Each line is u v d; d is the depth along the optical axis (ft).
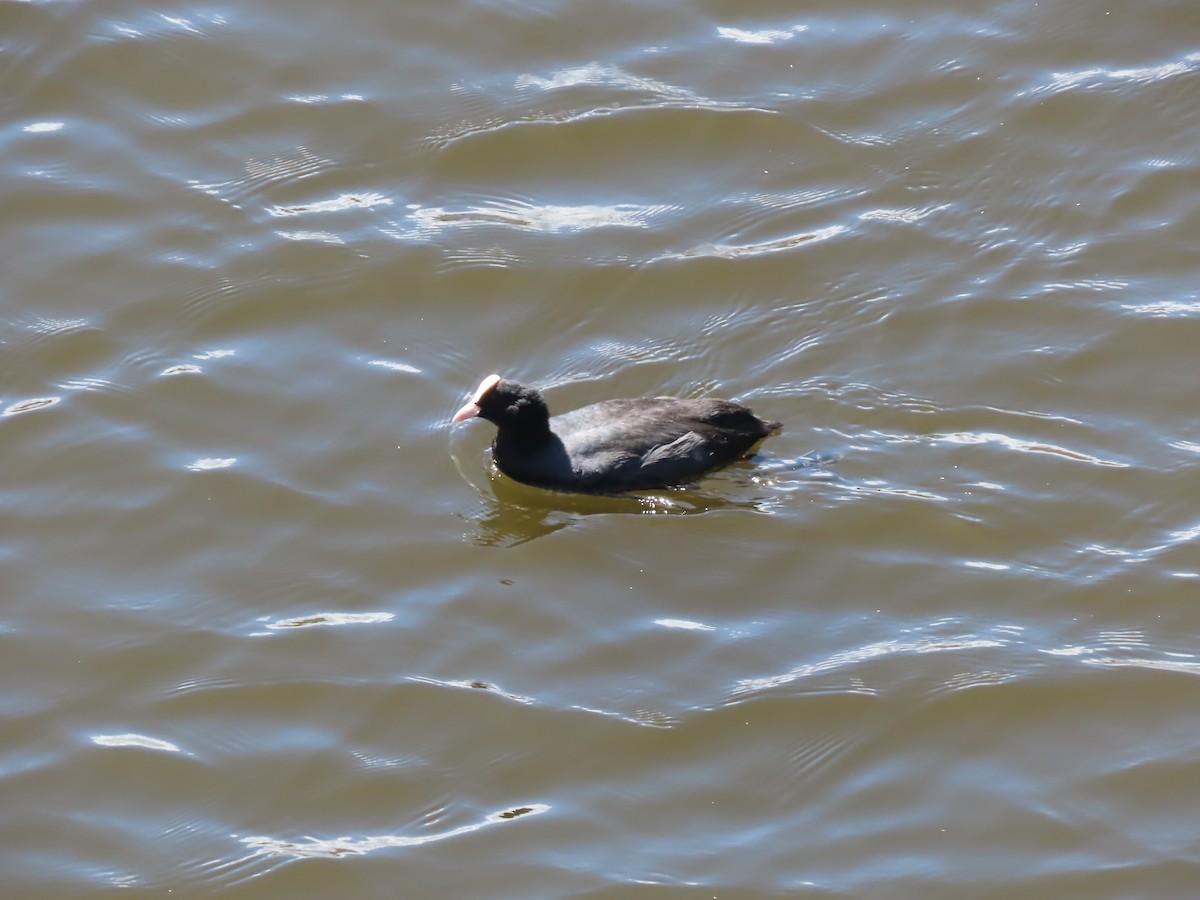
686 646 45.42
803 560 47.93
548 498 50.65
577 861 39.45
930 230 58.29
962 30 65.87
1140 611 45.75
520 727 43.14
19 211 59.67
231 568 48.16
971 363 53.57
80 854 40.27
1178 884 38.52
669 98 63.36
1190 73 63.41
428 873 39.34
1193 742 42.11
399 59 65.51
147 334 55.42
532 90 63.98
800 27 66.54
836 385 53.01
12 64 64.95
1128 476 49.70
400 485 50.80
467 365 54.34
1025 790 41.04
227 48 65.77
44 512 49.73
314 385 53.78
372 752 42.68
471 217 59.41
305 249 58.13
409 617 46.57
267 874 39.55
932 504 49.19
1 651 45.57
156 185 60.70
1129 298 55.52
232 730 43.42
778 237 58.29
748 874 38.99
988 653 44.65
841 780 41.47
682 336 54.95
